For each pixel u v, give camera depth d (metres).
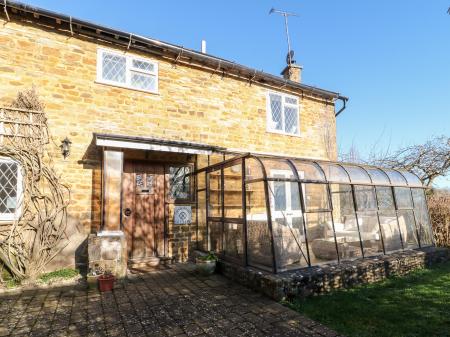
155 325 4.08
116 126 7.78
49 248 6.32
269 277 5.25
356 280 6.14
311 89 11.71
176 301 5.02
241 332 3.87
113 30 7.66
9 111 6.30
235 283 6.11
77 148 7.15
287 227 6.04
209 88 9.57
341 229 7.52
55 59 7.18
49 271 6.46
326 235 6.62
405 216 8.69
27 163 6.28
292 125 11.55
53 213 6.44
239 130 10.02
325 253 6.54
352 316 4.41
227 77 10.01
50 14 6.89
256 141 10.36
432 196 12.16
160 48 8.60
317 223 6.58
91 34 7.66
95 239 6.07
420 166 16.34
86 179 7.15
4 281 5.83
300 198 6.38
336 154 12.53
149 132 8.28
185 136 8.88
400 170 9.48
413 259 7.49
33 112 6.50
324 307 4.77
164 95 8.68
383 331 3.90
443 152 15.68
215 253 7.40
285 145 11.08
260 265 5.95
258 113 10.56
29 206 6.22
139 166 8.16
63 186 6.84
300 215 6.34
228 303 4.91
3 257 5.80
